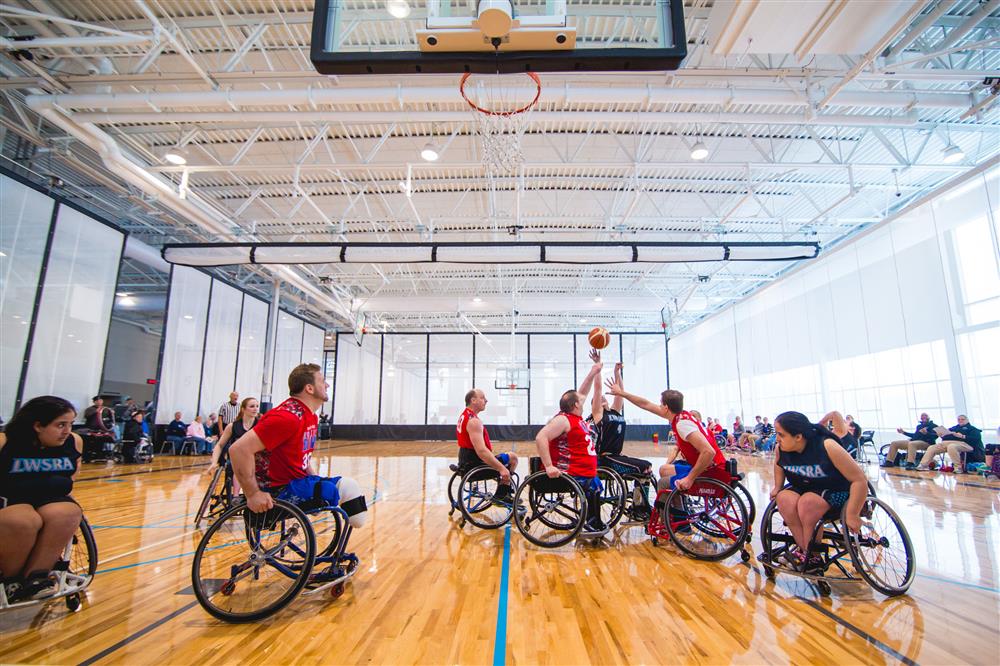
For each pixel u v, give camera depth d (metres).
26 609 2.28
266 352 13.19
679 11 2.74
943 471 8.12
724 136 7.84
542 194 9.91
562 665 1.75
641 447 14.66
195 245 6.81
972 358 8.27
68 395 8.23
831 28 4.18
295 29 5.75
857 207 10.55
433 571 2.87
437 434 19.78
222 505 4.49
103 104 5.70
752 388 14.83
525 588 2.58
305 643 1.93
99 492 5.84
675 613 2.23
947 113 7.34
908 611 2.27
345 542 2.51
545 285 15.92
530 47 2.67
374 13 2.77
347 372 19.58
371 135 7.83
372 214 10.89
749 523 3.18
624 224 9.97
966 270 8.31
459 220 10.90
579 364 20.08
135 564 2.98
